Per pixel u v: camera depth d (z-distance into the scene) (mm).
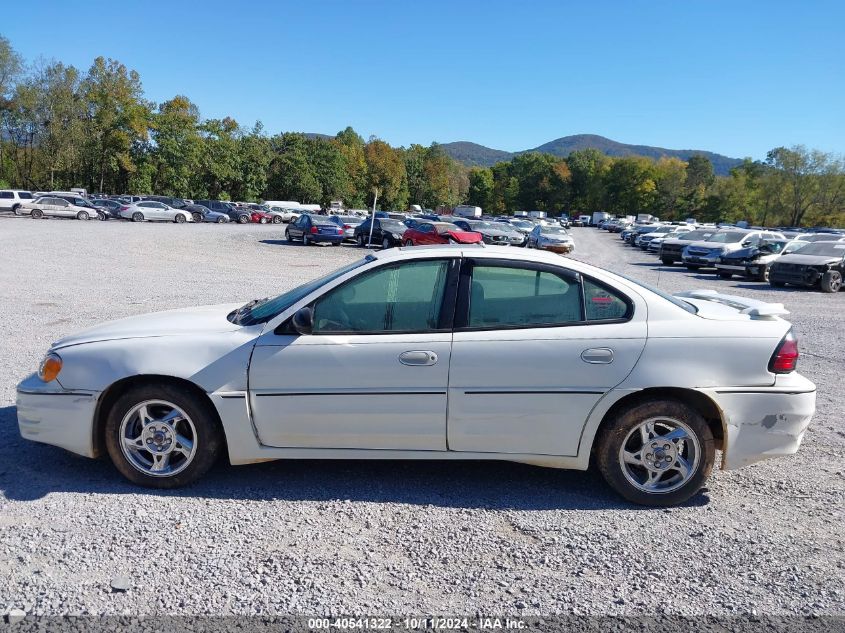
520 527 3754
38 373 4203
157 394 4008
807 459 4973
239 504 3932
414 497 4117
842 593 3152
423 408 3996
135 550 3344
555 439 4031
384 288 4113
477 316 4062
